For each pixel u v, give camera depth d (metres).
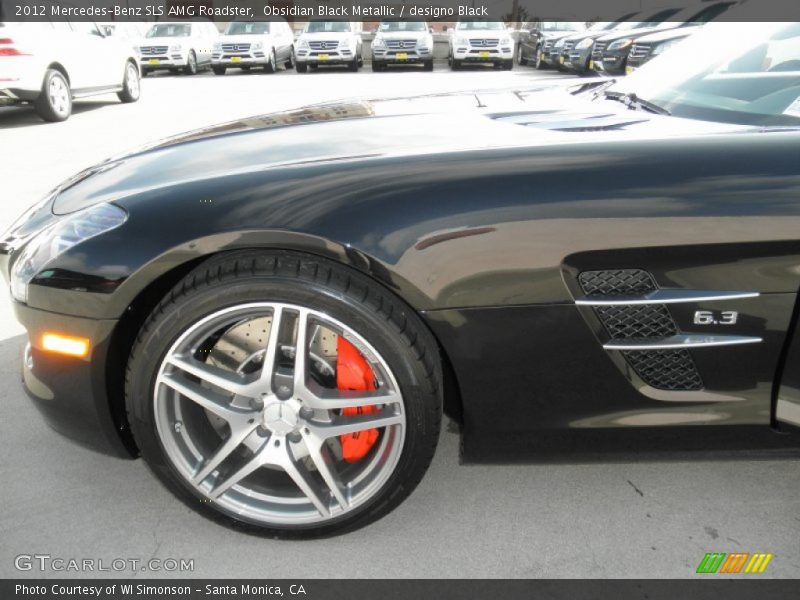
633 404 1.67
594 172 1.55
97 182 1.98
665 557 1.73
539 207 1.53
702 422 1.68
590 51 11.59
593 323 1.58
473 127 1.91
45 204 2.02
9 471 2.09
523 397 1.66
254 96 11.65
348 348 1.66
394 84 13.30
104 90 10.35
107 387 1.73
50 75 8.86
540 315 1.57
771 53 2.15
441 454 2.15
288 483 1.80
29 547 1.80
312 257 1.58
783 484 1.98
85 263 1.63
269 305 1.59
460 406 1.74
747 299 1.55
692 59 2.32
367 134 1.94
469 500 1.95
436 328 1.58
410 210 1.55
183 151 2.07
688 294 1.56
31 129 8.54
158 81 15.76
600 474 2.04
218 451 1.72
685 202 1.51
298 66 17.64
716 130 1.71
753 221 1.50
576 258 1.54
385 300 1.58
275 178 1.64
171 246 1.58
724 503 1.91
